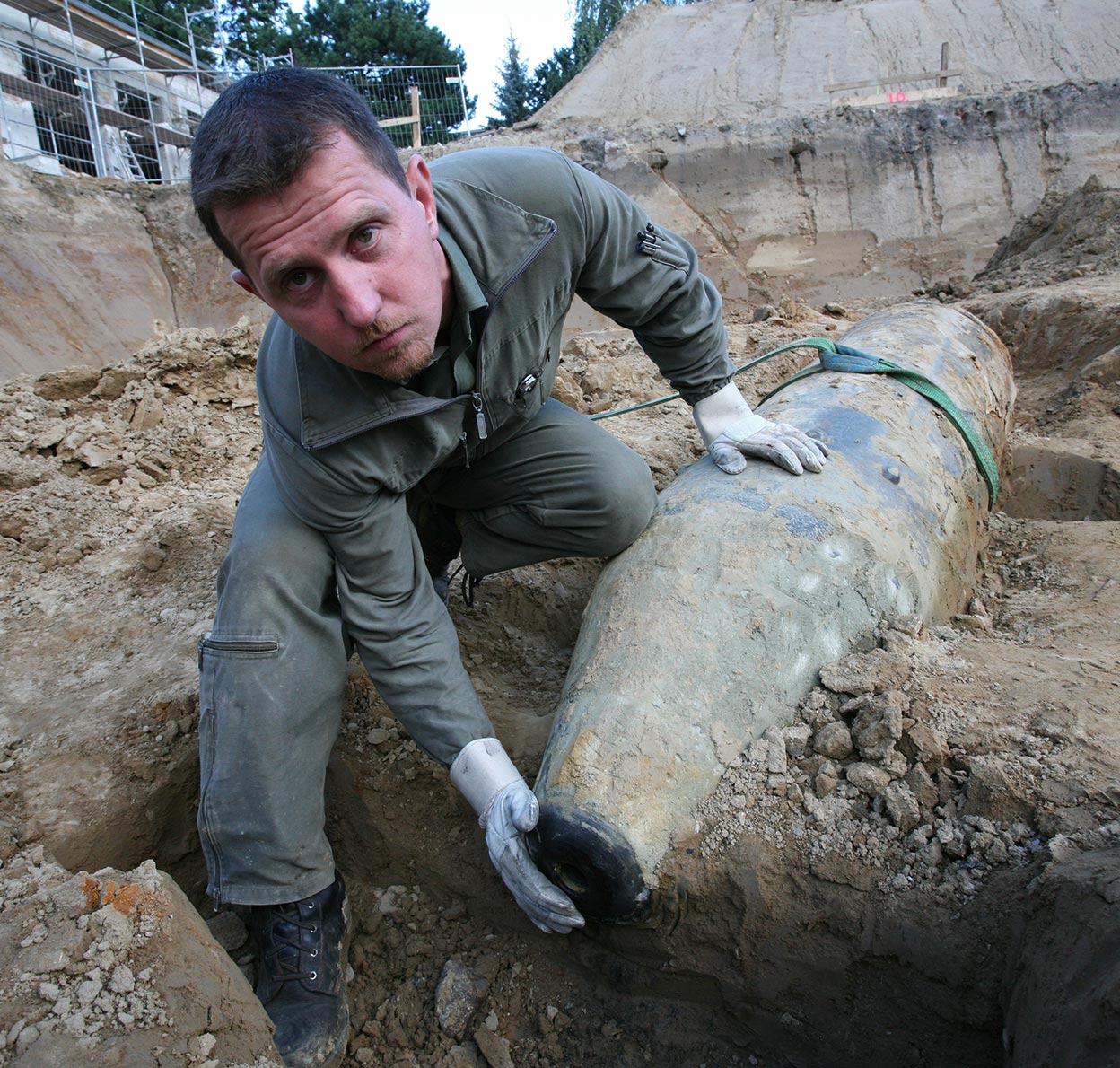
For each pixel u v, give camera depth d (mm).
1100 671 2354
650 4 19141
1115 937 1538
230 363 5156
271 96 1611
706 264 11672
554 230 2113
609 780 2119
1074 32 15320
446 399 2133
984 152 11500
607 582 2652
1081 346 5613
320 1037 2156
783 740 2244
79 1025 1701
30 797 2572
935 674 2344
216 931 2518
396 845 2629
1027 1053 1630
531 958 2455
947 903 1919
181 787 2699
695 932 2139
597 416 3883
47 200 11336
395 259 1731
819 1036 2098
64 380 4832
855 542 2549
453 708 2240
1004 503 4527
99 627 3307
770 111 14648
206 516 3863
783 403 3373
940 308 4340
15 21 16359
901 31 16547
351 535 2168
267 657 2160
